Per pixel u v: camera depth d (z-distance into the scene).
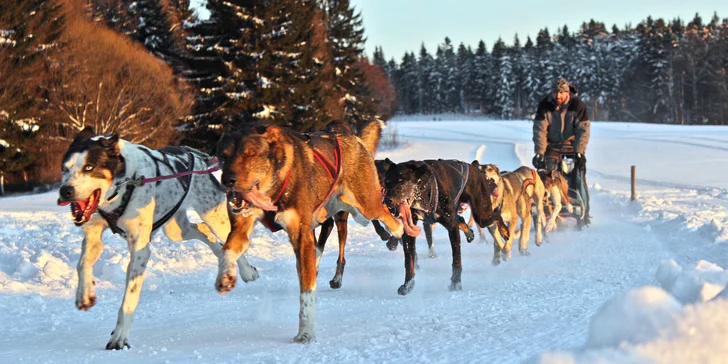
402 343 5.33
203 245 10.62
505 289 7.84
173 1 53.19
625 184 24.52
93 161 5.55
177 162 6.59
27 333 6.18
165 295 7.92
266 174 5.54
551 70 123.12
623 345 2.93
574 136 13.48
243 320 6.59
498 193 10.01
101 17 43.94
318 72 38.00
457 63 148.62
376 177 7.08
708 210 15.12
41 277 8.48
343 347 5.32
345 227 8.44
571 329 5.47
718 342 2.83
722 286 3.35
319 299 7.55
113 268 8.86
